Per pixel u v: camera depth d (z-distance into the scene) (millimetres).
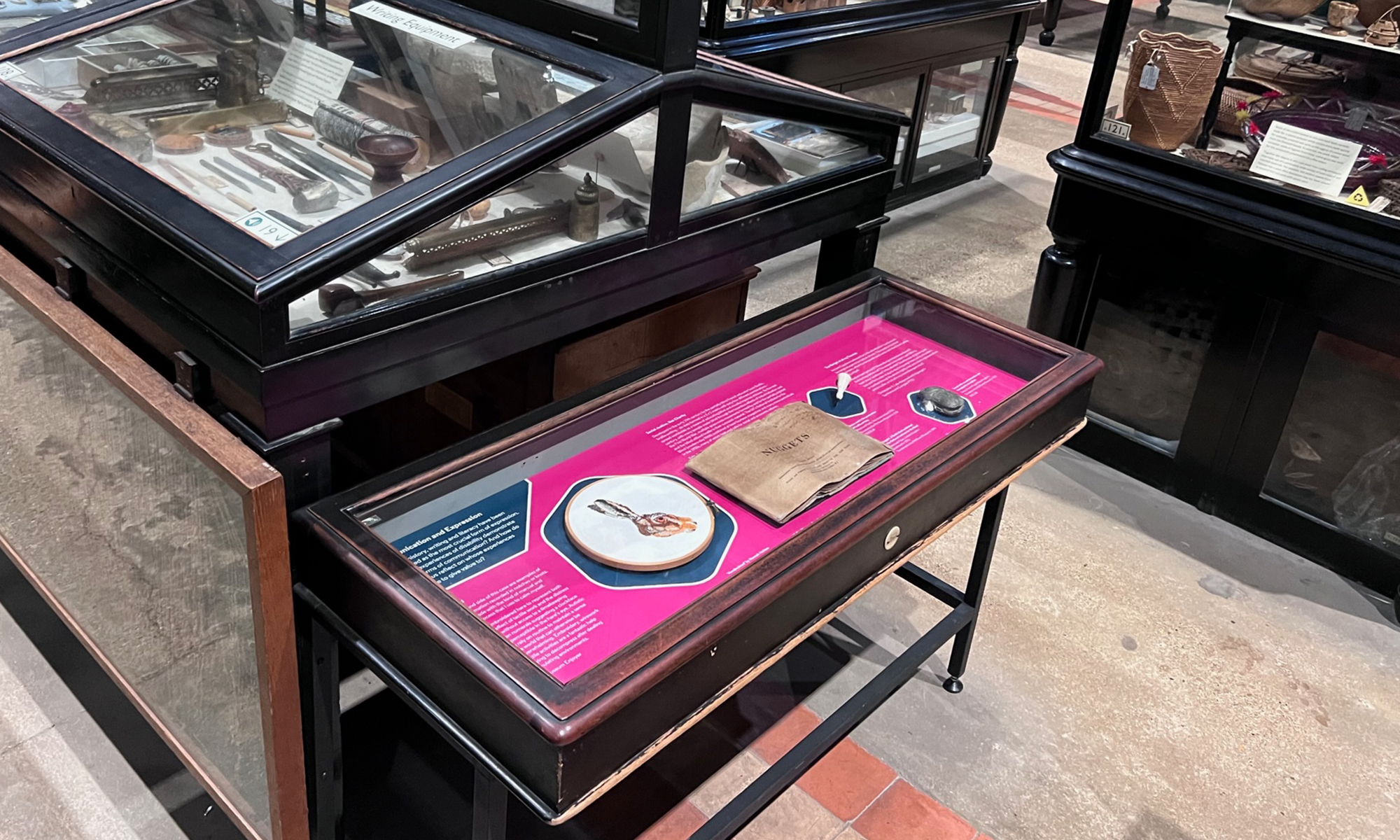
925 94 5012
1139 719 2568
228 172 1620
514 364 2199
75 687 2357
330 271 1438
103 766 2186
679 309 2367
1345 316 2920
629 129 1693
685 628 1445
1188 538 3256
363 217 1477
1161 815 2322
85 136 1712
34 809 2088
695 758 2336
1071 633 2816
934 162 5461
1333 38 2775
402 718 2369
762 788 2037
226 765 1844
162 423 1533
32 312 1774
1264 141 2988
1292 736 2559
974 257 4926
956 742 2451
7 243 2020
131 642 1970
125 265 1623
